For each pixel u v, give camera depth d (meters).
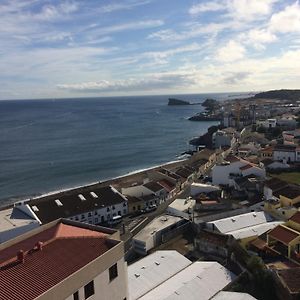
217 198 112.00
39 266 34.84
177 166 170.25
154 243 84.12
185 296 58.09
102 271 36.94
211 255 77.06
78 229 44.03
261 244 74.75
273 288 61.25
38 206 107.06
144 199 118.19
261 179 119.62
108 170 190.50
